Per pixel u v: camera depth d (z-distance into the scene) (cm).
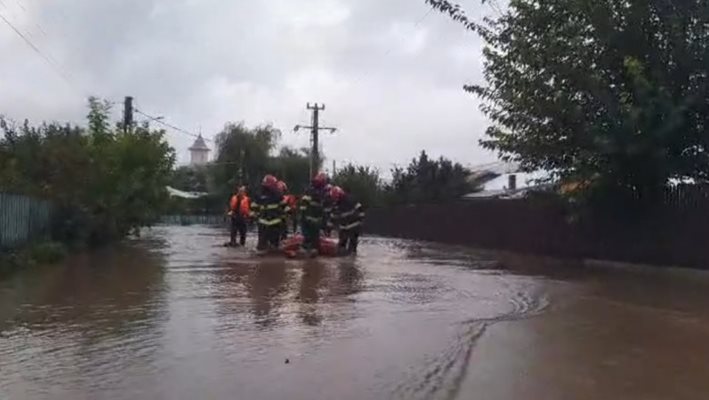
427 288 1302
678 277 1611
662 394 637
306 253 1973
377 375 669
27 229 1770
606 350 807
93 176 2166
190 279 1355
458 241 2989
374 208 4281
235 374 656
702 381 682
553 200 2164
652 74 1770
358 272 1550
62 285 1254
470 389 638
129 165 2562
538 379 677
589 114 1861
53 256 1686
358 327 890
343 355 741
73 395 586
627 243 1961
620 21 1820
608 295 1272
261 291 1195
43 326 870
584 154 1856
